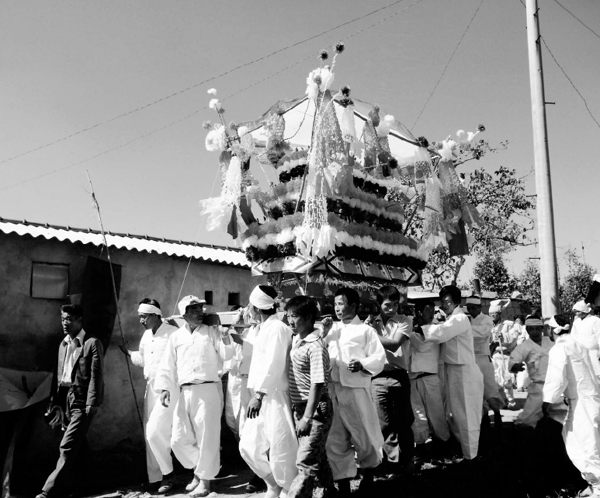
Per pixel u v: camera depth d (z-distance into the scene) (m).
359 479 6.61
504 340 13.42
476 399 7.09
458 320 7.06
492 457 6.92
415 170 8.56
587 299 7.21
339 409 5.72
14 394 6.32
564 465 6.88
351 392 5.68
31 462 6.84
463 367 7.06
